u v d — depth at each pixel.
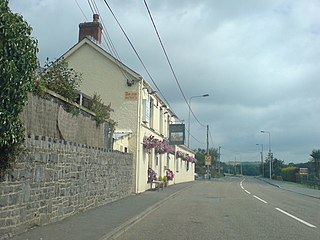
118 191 19.98
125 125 25.20
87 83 25.80
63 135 13.01
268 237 10.95
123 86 25.56
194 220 14.26
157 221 13.95
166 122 37.84
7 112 7.70
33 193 10.42
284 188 43.25
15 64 7.65
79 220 12.57
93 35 27.61
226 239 10.51
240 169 158.50
